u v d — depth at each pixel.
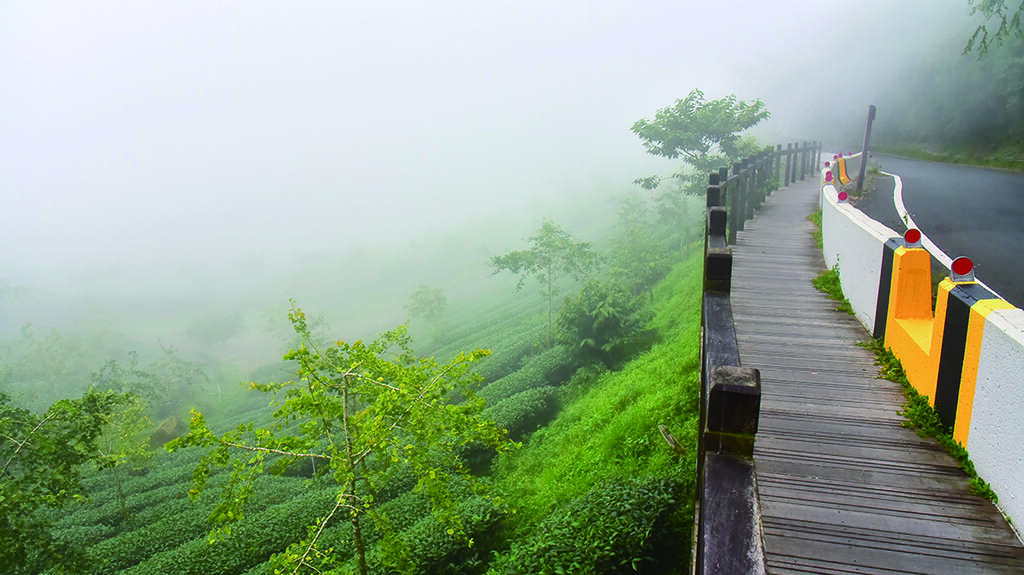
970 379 4.20
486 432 6.89
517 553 7.64
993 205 12.30
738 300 8.09
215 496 15.60
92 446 8.73
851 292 7.64
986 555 3.43
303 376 6.78
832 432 4.77
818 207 15.50
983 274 7.56
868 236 6.95
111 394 9.02
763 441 4.69
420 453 6.67
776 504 3.95
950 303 4.55
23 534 8.10
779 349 6.42
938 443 4.55
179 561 11.55
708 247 6.07
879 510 3.85
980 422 4.04
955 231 10.05
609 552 6.64
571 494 8.88
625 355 15.67
